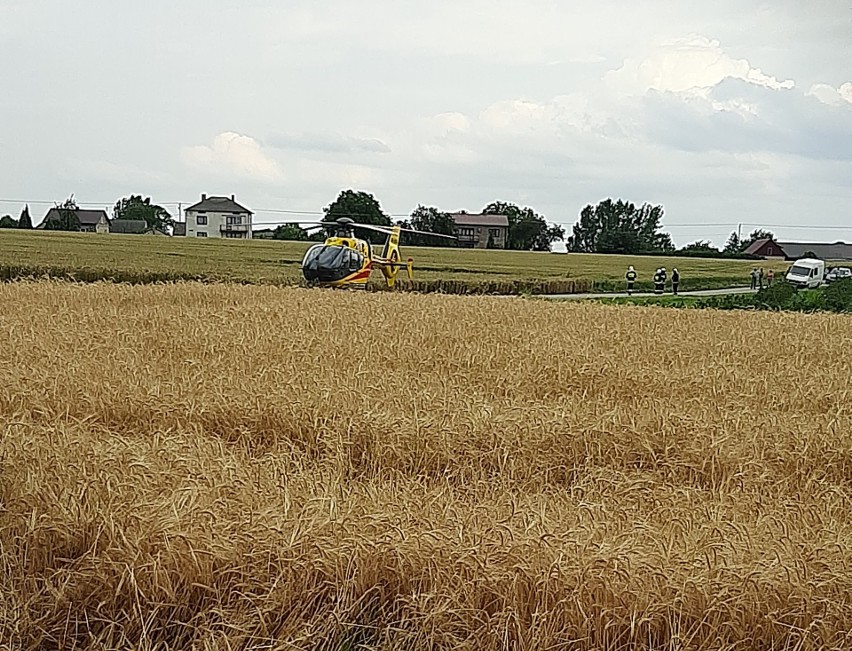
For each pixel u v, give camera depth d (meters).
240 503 6.52
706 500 7.70
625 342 18.61
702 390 13.18
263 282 49.31
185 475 7.16
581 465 8.98
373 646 5.45
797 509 7.14
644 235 138.38
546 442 9.28
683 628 5.28
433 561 5.72
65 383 11.10
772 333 22.14
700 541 6.05
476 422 9.58
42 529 6.06
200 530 5.93
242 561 5.76
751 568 5.57
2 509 6.45
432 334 18.67
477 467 8.80
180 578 5.64
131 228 134.50
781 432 9.76
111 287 30.66
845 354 18.62
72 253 62.59
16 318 19.50
